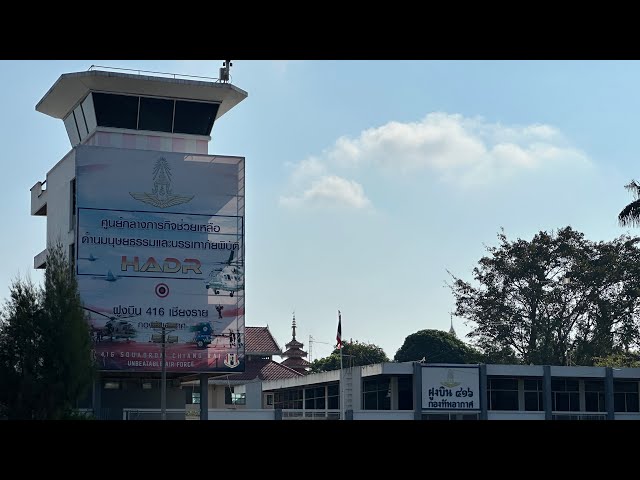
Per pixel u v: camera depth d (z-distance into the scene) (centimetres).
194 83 7062
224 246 7100
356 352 14100
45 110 7556
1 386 4912
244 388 10225
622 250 11050
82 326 5100
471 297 11225
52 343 4984
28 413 4872
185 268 7000
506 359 11106
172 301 6956
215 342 7012
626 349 10700
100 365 6750
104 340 6769
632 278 10819
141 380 7412
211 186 7112
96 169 6888
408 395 7819
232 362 7038
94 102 7012
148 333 6875
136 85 6981
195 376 7381
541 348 10775
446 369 7644
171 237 6994
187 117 7200
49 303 5056
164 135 7162
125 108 7069
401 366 7612
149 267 6925
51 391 4888
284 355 13850
